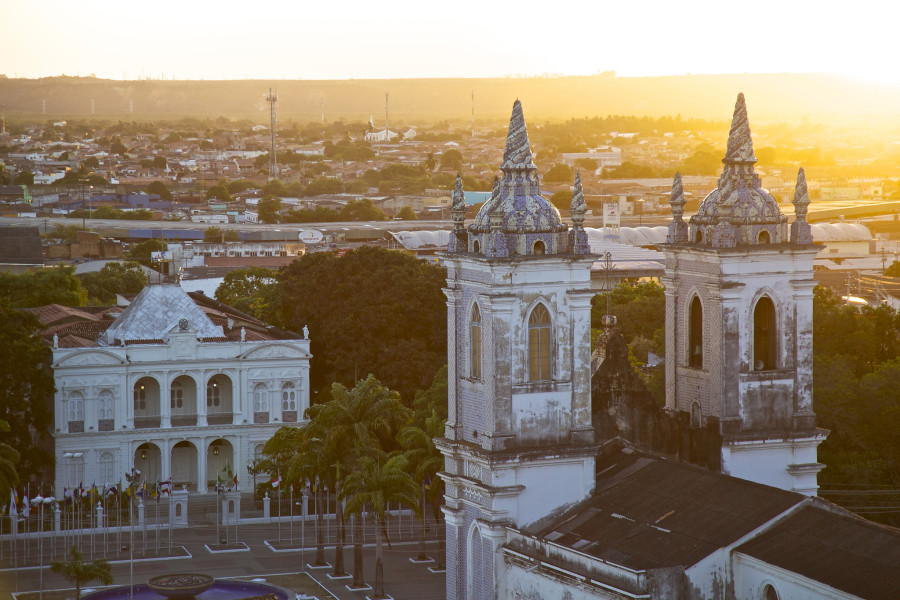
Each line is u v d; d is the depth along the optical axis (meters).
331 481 131.25
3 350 158.38
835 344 162.00
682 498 87.81
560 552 85.75
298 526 150.25
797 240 97.56
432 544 141.12
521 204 91.25
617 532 86.31
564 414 91.69
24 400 160.38
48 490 164.62
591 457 92.00
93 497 150.88
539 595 87.31
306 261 198.88
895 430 129.38
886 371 135.62
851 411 129.88
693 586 80.31
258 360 171.62
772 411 97.94
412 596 123.38
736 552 80.75
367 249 194.88
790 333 97.94
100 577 118.12
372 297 186.12
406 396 179.25
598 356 101.75
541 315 91.00
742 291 96.62
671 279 101.00
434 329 186.75
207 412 173.50
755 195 98.06
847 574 74.75
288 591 118.88
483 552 91.50
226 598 118.25
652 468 92.94
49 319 196.62
